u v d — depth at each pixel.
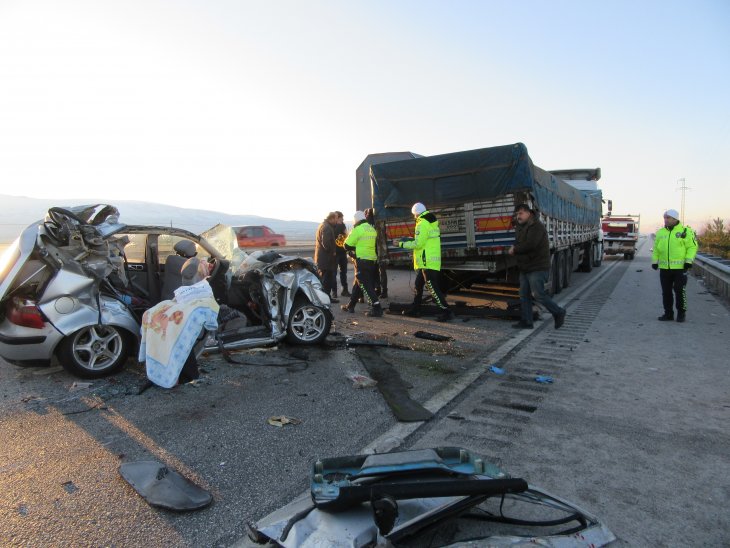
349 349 6.54
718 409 4.40
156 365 4.78
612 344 6.89
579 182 19.38
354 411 4.40
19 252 4.75
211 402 4.60
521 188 8.41
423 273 8.61
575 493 3.03
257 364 5.75
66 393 4.80
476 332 7.77
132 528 2.70
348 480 2.61
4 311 4.96
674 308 9.94
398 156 16.45
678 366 5.75
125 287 5.94
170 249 6.50
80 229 5.00
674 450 3.61
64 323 4.89
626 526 2.69
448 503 2.53
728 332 7.54
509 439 3.82
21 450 3.62
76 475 3.26
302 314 6.55
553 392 4.91
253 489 3.11
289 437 3.86
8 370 5.59
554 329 7.99
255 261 6.52
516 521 2.66
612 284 14.23
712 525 2.70
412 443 3.75
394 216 9.89
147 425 4.07
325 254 10.47
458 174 8.91
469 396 4.81
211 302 5.07
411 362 5.97
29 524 2.72
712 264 13.10
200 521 2.77
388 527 2.30
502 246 8.70
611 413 4.34
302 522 2.43
